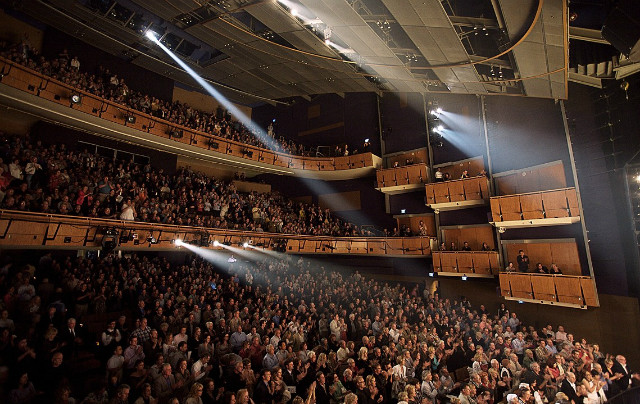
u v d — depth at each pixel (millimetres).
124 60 16859
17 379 5582
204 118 18297
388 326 11148
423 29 10117
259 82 19109
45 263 10016
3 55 10078
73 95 11828
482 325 11281
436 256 15828
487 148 15758
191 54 16938
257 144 19750
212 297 11023
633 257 10812
